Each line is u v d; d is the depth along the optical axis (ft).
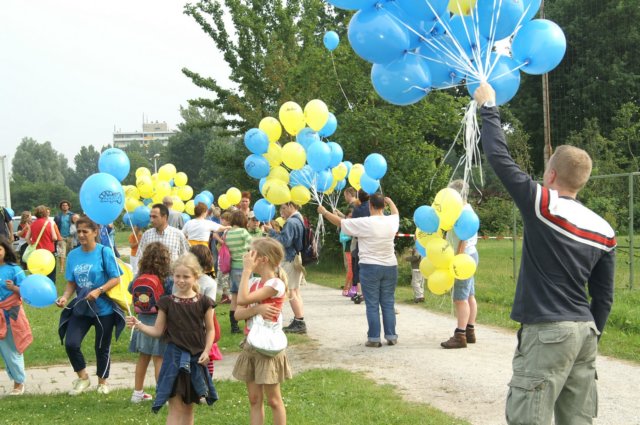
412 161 52.06
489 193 98.07
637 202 44.98
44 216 49.49
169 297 15.79
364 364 23.39
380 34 14.69
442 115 53.36
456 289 25.20
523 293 11.25
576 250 11.05
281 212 30.17
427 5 14.44
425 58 15.64
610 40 114.93
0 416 18.31
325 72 57.98
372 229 25.89
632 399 18.47
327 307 37.37
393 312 26.66
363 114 52.90
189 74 81.41
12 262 21.45
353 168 33.60
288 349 26.40
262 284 15.47
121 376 23.52
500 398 18.84
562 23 119.96
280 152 28.63
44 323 35.01
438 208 20.26
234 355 26.30
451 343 25.36
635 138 99.60
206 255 20.66
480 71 14.51
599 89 114.52
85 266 20.30
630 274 35.78
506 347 25.48
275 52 70.74
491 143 11.69
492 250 74.79
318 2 74.79
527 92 121.19
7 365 21.17
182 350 15.56
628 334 26.91
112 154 21.17
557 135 119.24
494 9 14.84
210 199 52.19
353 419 17.12
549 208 11.04
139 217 40.22
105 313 20.57
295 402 18.81
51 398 20.40
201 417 17.89
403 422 16.79
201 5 79.25
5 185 73.36
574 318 10.87
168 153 238.07
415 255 37.81
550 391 10.78
